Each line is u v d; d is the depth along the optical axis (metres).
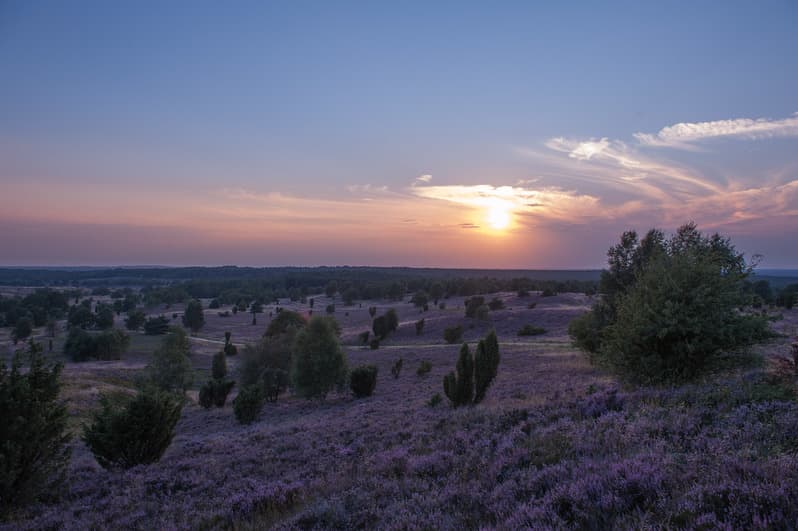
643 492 4.97
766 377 11.00
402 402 25.50
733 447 6.06
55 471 10.87
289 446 14.12
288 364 47.88
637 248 30.06
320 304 180.00
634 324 14.53
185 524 7.54
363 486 7.82
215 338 108.31
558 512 4.94
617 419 8.57
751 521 4.01
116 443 13.60
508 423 10.77
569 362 34.06
